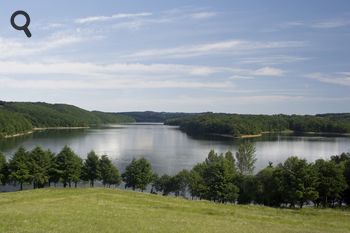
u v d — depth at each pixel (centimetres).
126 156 17088
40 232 2528
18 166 9775
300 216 5675
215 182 9300
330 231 3738
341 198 9356
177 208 4747
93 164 10600
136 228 2886
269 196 8988
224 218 4094
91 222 3023
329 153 19038
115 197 5422
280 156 17850
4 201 4878
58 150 17800
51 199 4922
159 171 13400
